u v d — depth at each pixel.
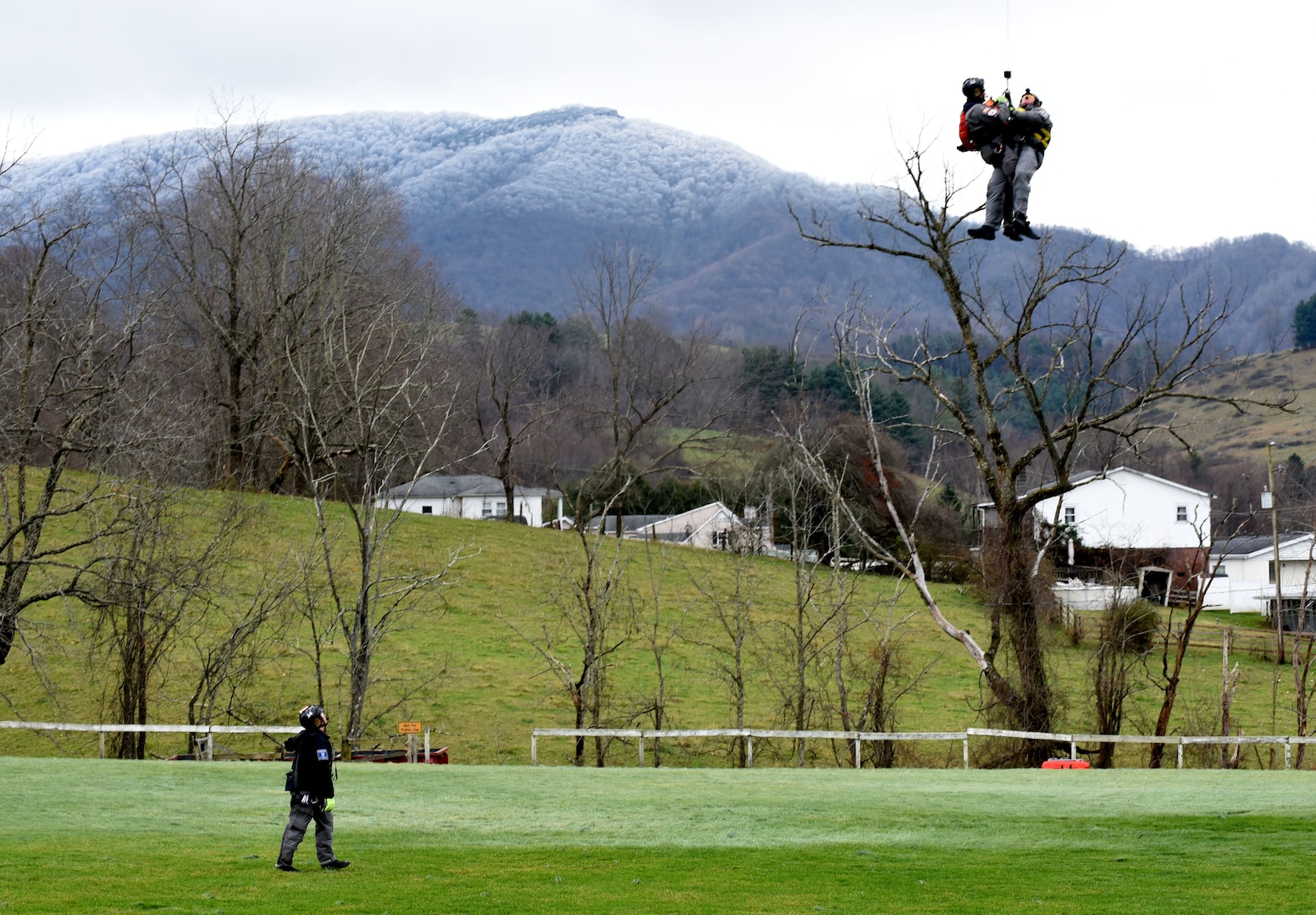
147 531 86.44
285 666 103.06
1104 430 86.56
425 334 144.50
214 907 27.42
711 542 172.12
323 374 124.88
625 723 94.69
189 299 148.62
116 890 29.05
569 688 89.06
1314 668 117.75
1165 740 74.44
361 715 91.81
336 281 137.25
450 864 33.69
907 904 28.88
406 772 58.94
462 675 105.19
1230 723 96.50
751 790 51.53
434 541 143.12
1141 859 35.03
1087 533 185.38
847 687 104.94
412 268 182.38
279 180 152.62
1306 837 38.19
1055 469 85.00
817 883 31.53
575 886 30.75
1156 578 181.25
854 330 91.25
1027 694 84.19
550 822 42.03
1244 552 181.50
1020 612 85.62
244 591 112.69
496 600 126.00
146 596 86.31
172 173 148.88
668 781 55.00
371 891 29.62
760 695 104.00
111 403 91.62
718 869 33.38
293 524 132.50
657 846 37.31
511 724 95.62
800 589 103.75
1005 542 87.50
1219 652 132.88
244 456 144.50
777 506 139.00
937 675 111.56
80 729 73.31
